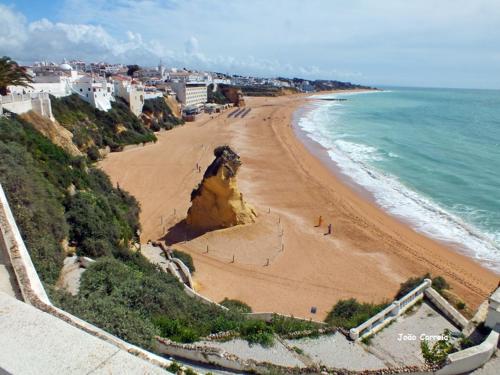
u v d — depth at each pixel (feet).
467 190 175.32
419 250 118.01
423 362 46.70
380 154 246.68
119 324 42.19
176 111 389.19
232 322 52.31
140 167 199.00
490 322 52.85
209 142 272.92
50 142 132.87
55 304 41.32
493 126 377.50
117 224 94.73
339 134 327.47
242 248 110.22
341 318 67.92
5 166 69.05
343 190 173.47
